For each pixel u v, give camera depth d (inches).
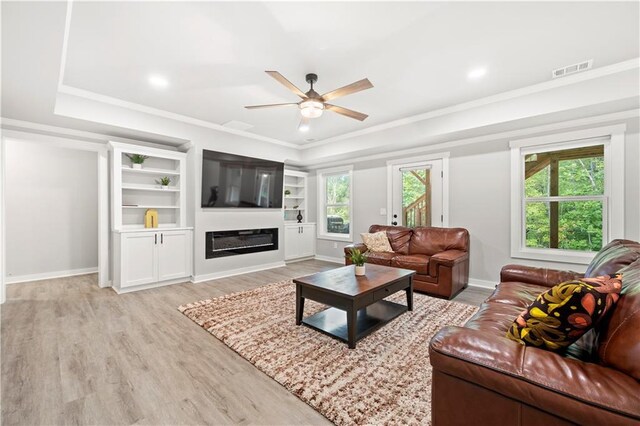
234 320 110.3
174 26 83.4
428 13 79.0
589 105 113.8
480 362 40.8
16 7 60.9
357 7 76.5
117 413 61.6
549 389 35.3
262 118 168.4
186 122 167.9
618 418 31.1
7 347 89.5
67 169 189.2
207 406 64.0
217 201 183.3
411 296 120.3
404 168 199.5
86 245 196.1
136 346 90.7
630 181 122.3
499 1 74.4
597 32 87.2
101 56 99.3
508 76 116.3
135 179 173.2
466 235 161.5
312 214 268.1
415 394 66.6
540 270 99.7
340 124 180.5
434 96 137.0
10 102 113.1
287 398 66.8
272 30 85.9
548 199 146.2
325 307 124.4
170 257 165.8
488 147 161.6
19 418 59.9
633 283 43.0
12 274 170.7
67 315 116.9
